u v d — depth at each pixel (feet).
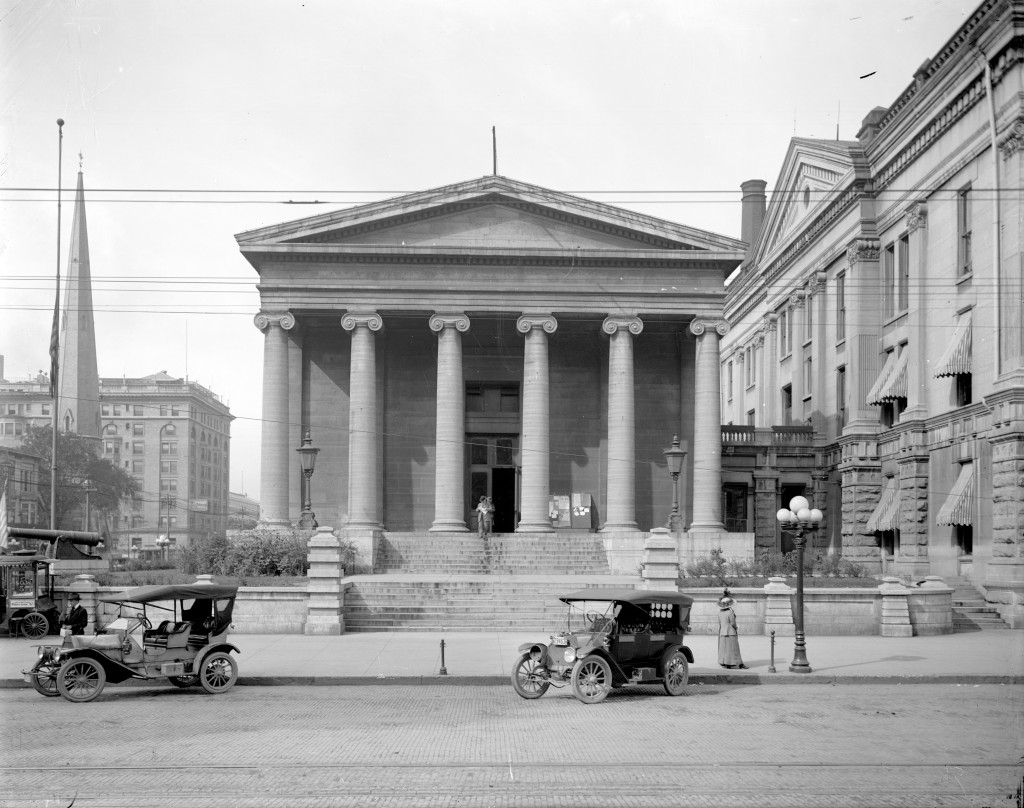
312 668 86.43
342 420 171.12
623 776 49.34
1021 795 45.27
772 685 82.89
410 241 161.68
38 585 114.42
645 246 162.71
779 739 58.59
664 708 70.28
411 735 59.72
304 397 171.12
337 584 113.09
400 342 175.63
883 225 166.40
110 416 408.67
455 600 121.70
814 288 192.44
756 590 114.42
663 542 114.62
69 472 304.09
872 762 52.42
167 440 408.67
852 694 77.56
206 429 435.94
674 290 161.99
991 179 128.67
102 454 385.29
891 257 164.76
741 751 55.11
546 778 48.91
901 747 56.34
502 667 87.04
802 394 201.46
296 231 158.92
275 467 157.79
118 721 64.44
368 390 160.15
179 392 410.11
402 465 173.06
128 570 151.74
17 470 299.79
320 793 46.06
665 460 173.06
